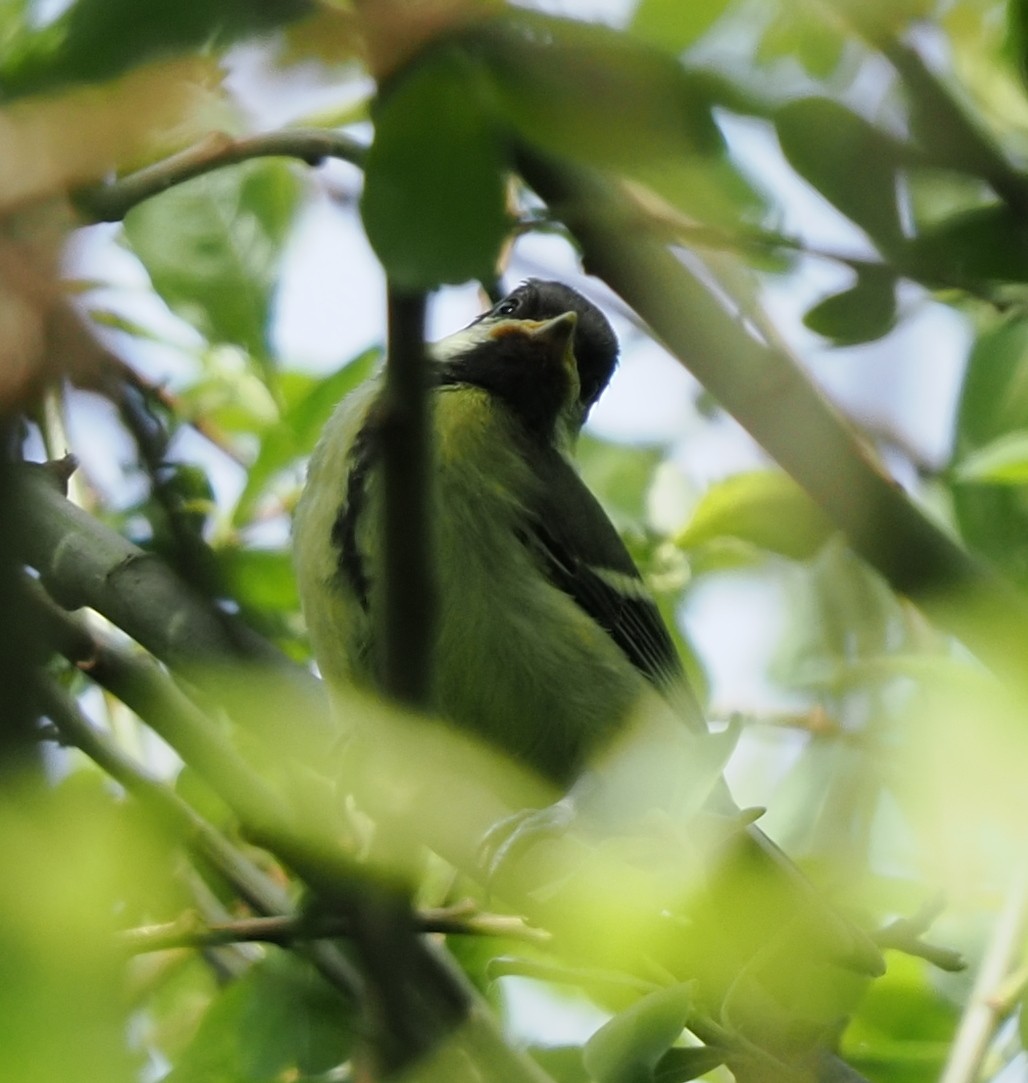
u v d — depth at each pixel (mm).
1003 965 5988
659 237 3422
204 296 7000
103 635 5707
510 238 2727
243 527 7930
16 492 2359
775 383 5422
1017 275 3336
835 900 6051
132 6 2326
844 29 3006
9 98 2330
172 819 3721
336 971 5496
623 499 9445
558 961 6430
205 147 4656
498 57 2646
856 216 3160
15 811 2164
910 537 5348
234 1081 5602
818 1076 5125
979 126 3615
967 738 5145
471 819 6238
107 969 2104
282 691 5109
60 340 2404
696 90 2711
